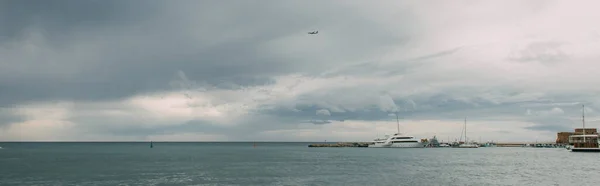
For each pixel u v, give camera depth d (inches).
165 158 5551.2
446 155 6422.2
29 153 7401.6
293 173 3267.7
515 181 2755.9
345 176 3046.3
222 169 3641.7
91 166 3971.5
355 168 3747.5
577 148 7219.5
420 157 5753.0
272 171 3447.3
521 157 5772.6
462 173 3265.3
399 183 2652.6
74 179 2837.1
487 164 4256.9
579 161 4704.7
